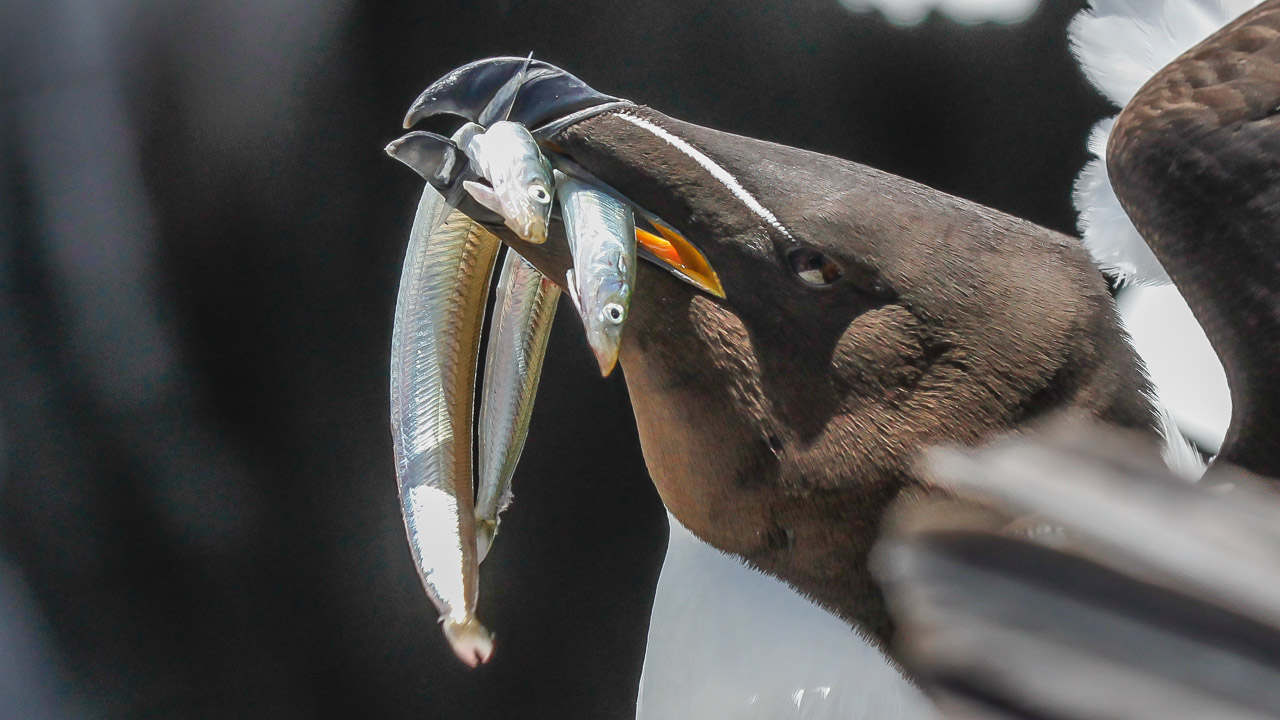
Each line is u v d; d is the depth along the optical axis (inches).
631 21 135.7
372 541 136.1
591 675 140.6
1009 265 83.8
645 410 84.5
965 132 141.1
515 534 137.9
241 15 127.6
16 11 125.9
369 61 132.0
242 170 131.3
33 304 129.6
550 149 84.6
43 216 129.4
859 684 83.8
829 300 83.9
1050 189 143.8
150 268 131.6
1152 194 84.3
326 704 136.0
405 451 84.7
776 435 84.0
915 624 52.9
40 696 127.8
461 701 138.3
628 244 83.9
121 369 131.0
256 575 135.1
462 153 84.3
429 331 84.9
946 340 83.7
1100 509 50.8
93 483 130.2
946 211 84.0
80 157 129.5
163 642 132.0
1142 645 48.4
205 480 133.4
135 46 128.0
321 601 135.7
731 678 84.2
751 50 137.3
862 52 136.9
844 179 84.2
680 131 84.4
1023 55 136.0
